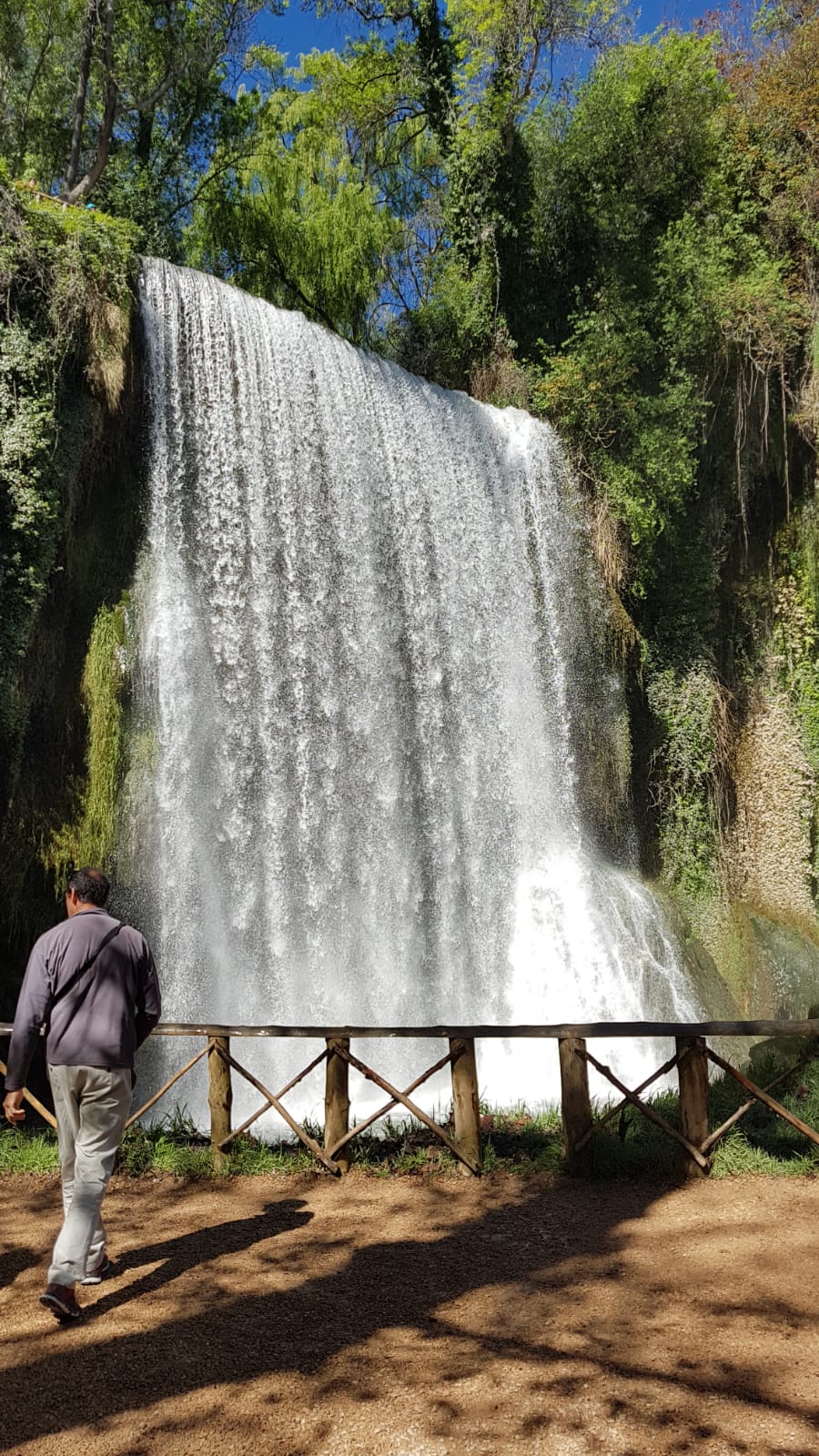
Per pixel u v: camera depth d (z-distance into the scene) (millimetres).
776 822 21281
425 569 17125
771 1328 4043
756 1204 5480
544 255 22719
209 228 25578
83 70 20125
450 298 22297
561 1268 4758
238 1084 12906
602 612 19328
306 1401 3639
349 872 14984
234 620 14383
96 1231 4711
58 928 4699
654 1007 16828
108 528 13500
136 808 12711
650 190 22141
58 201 13391
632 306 20859
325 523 15766
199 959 13102
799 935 20547
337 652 15516
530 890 16922
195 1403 3650
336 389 16422
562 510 19703
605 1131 6441
